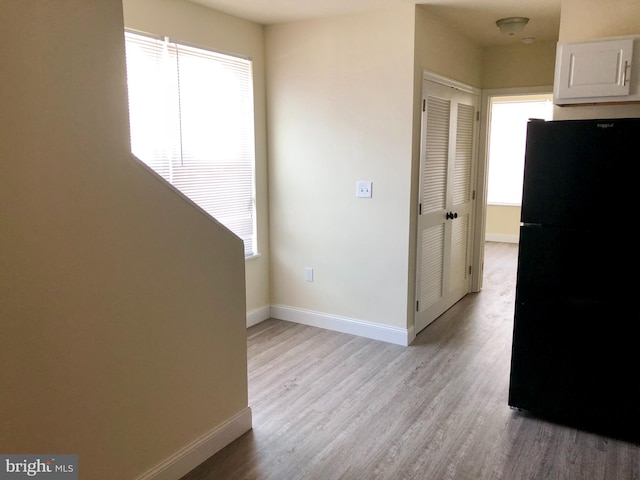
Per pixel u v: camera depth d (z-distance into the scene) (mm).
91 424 1839
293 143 4059
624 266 2396
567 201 2473
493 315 4512
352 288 3975
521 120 7789
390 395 3012
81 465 1823
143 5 3051
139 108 3102
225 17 3639
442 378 3240
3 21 1482
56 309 1685
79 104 1698
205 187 3658
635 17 2559
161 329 2088
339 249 3982
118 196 1854
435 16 3666
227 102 3762
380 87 3582
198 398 2311
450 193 4379
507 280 5809
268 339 3930
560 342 2596
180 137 3408
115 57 1801
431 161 3930
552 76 4465
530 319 2650
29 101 1560
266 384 3158
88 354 1804
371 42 3570
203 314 2295
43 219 1622
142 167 1938
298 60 3914
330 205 3963
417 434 2590
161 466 2141
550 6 3404
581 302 2514
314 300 4195
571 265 2510
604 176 2377
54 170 1642
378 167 3684
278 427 2662
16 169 1542
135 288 1955
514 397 2754
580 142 2404
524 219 2590
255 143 4066
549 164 2486
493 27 3988
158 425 2119
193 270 2219
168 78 3277
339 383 3170
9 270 1548
